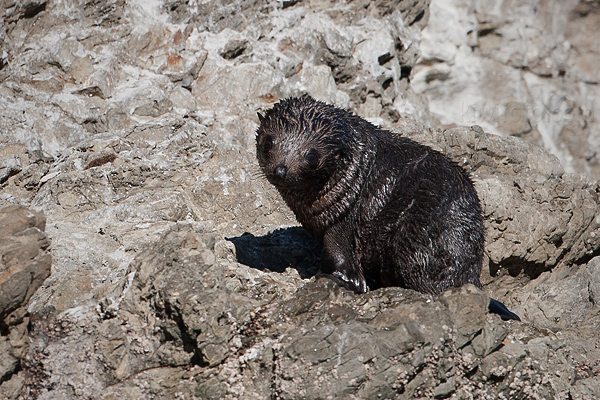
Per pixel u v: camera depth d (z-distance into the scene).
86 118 35.19
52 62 36.00
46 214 30.09
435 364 21.89
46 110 34.91
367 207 26.17
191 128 35.50
